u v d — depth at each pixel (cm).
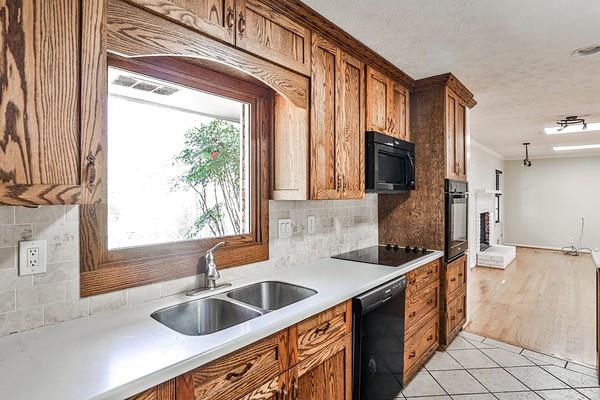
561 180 872
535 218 904
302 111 186
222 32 136
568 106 376
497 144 685
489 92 325
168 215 167
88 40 96
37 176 86
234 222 196
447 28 199
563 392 230
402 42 216
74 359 98
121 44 106
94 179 97
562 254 808
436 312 281
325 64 194
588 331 338
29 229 117
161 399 94
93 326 121
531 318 375
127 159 152
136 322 125
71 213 126
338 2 170
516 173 928
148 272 149
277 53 162
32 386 84
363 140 228
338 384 163
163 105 165
